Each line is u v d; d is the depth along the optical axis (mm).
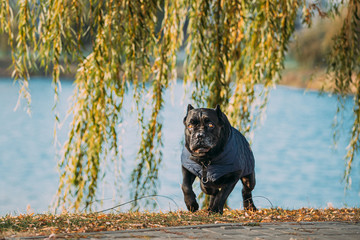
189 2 13008
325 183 25734
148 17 12523
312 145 41531
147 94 12711
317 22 14891
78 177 12133
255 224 7633
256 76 13852
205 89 13086
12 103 75500
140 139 12945
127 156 29953
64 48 11766
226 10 12969
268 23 13336
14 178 27859
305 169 30266
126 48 12062
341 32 13914
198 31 12742
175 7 12742
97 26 11953
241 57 14047
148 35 12289
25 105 11633
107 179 13219
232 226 7461
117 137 12641
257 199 20797
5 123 56312
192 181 9938
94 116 12109
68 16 11789
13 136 46562
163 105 13031
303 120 61750
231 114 13922
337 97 14266
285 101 88750
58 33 11609
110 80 12078
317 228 7473
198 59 12812
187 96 13117
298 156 35719
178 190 22078
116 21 11883
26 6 11516
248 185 10750
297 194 22625
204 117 9039
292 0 13992
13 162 33594
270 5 13430
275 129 52875
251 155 10430
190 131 9156
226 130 9367
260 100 14086
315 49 19672
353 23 13797
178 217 8789
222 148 9250
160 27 13891
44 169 31156
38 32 11672
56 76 11867
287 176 27938
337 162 32781
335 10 13922
